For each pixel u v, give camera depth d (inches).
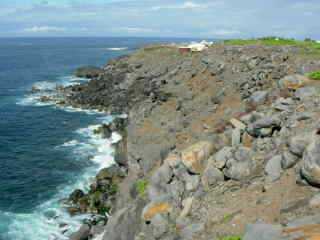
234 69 1422.2
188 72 1813.5
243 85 1191.6
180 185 701.3
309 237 376.2
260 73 1171.9
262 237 406.6
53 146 1824.6
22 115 2460.6
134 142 1136.2
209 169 663.8
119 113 2488.9
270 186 553.0
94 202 1187.9
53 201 1242.6
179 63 2571.4
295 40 1966.0
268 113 773.9
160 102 1498.5
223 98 1181.1
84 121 2316.7
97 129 2078.0
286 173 559.5
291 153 565.9
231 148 696.4
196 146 745.0
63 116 2444.6
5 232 1042.1
